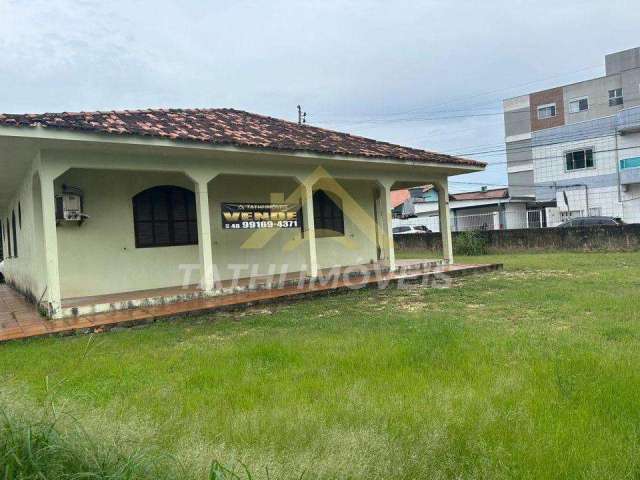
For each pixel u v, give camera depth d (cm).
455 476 261
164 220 1045
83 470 229
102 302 837
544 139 2842
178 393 404
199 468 240
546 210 2689
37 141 712
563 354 468
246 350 538
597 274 1112
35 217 916
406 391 389
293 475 240
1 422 256
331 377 434
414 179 1311
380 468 255
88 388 415
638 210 2481
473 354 485
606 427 312
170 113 1077
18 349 606
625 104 2756
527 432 306
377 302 882
